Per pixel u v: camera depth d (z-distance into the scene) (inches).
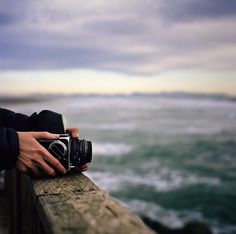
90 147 63.1
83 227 34.3
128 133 2439.7
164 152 1546.5
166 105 7770.7
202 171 1099.3
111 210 39.5
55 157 59.4
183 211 684.7
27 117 69.0
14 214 119.7
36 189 51.9
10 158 56.0
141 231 33.0
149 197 769.6
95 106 7844.5
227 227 608.1
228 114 4884.4
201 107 6633.9
